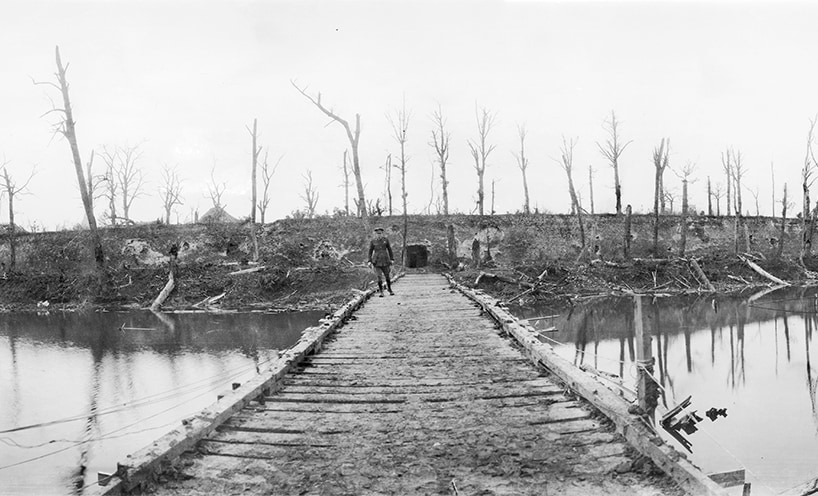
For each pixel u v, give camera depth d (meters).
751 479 6.96
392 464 4.38
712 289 33.19
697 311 25.30
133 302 31.16
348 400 6.21
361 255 38.47
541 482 3.99
